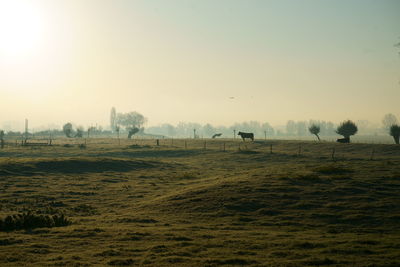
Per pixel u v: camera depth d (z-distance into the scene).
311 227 20.88
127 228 20.09
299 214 23.48
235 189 29.64
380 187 29.64
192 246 16.19
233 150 81.69
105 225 21.44
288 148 85.12
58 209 27.17
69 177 44.12
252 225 21.47
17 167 47.25
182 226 21.02
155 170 53.34
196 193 29.39
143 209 26.67
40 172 46.34
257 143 97.44
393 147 76.75
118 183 40.88
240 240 17.34
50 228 20.03
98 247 16.20
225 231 19.62
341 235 18.75
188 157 74.75
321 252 15.24
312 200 26.41
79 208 27.59
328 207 24.77
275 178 33.47
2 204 28.55
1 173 43.56
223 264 13.68
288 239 17.58
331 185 30.48
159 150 83.50
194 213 24.59
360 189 28.88
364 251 15.23
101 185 39.06
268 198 27.05
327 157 64.81
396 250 15.35
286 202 26.14
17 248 15.72
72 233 18.56
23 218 20.41
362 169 40.41
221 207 25.47
